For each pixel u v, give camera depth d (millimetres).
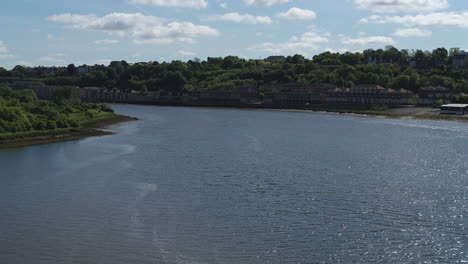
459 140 147125
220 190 78000
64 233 57219
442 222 62312
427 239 56500
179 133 165250
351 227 60312
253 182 83938
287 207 68562
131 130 175375
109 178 86000
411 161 107000
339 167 99062
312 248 53625
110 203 69625
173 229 58938
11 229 58281
